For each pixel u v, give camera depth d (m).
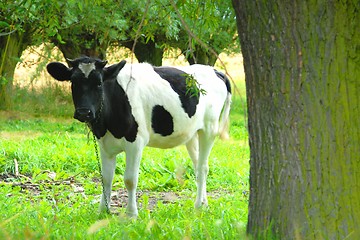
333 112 6.52
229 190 15.27
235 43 28.69
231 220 9.64
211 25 9.53
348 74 6.48
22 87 31.48
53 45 27.45
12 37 25.86
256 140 7.01
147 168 16.23
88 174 16.31
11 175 15.84
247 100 7.09
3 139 21.19
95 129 11.20
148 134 11.74
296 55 6.55
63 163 16.84
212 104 13.08
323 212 6.59
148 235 8.05
